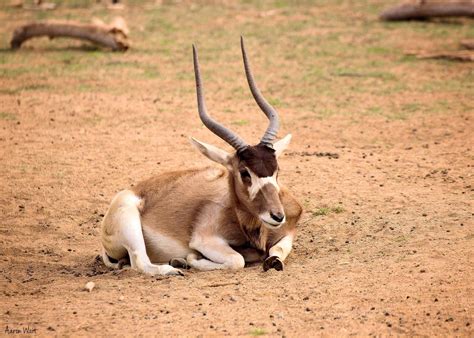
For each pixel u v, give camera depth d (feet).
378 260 64.85
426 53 162.91
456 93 132.16
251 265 68.28
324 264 65.21
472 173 90.02
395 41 177.37
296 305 56.44
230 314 55.42
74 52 168.45
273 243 69.00
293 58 162.81
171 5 234.17
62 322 55.47
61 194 88.84
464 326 51.06
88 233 79.56
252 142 106.11
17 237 78.13
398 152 100.63
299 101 129.29
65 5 232.32
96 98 131.13
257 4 234.58
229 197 67.87
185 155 101.30
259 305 56.80
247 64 71.72
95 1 240.12
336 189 86.33
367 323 52.54
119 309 57.47
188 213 68.90
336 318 53.67
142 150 103.76
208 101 129.80
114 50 170.40
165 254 69.62
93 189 90.22
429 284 58.13
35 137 109.81
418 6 198.49
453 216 74.49
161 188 71.15
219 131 67.10
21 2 229.04
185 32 191.72
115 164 98.17
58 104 127.13
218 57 164.14
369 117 118.93
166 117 120.16
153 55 165.89
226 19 209.67
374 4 231.71
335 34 187.32
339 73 148.56
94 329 53.93
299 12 219.41
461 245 66.13
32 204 86.22
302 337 50.98
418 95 131.54
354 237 72.28
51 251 74.69
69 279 66.08
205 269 66.54
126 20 207.92
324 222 77.00
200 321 54.44
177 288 61.41
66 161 99.40
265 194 64.03
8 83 140.56
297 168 94.17
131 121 117.91
